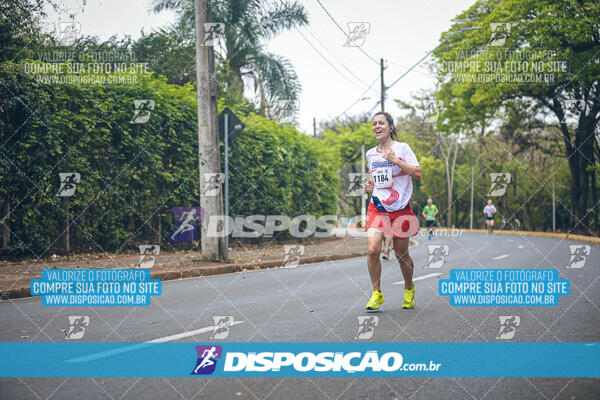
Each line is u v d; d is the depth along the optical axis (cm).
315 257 1284
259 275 966
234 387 331
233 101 2072
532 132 3172
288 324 507
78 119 1058
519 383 335
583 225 2912
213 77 1072
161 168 1254
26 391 320
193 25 1986
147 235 1264
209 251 1077
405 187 558
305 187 1972
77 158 1066
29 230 1027
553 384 333
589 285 775
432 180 5175
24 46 1095
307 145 1973
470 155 5094
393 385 334
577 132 2875
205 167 1076
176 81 2027
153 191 1262
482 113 3028
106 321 526
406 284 590
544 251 1559
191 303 639
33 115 993
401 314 554
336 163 2234
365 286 791
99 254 1138
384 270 1021
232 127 1130
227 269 1020
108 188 1143
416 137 5078
